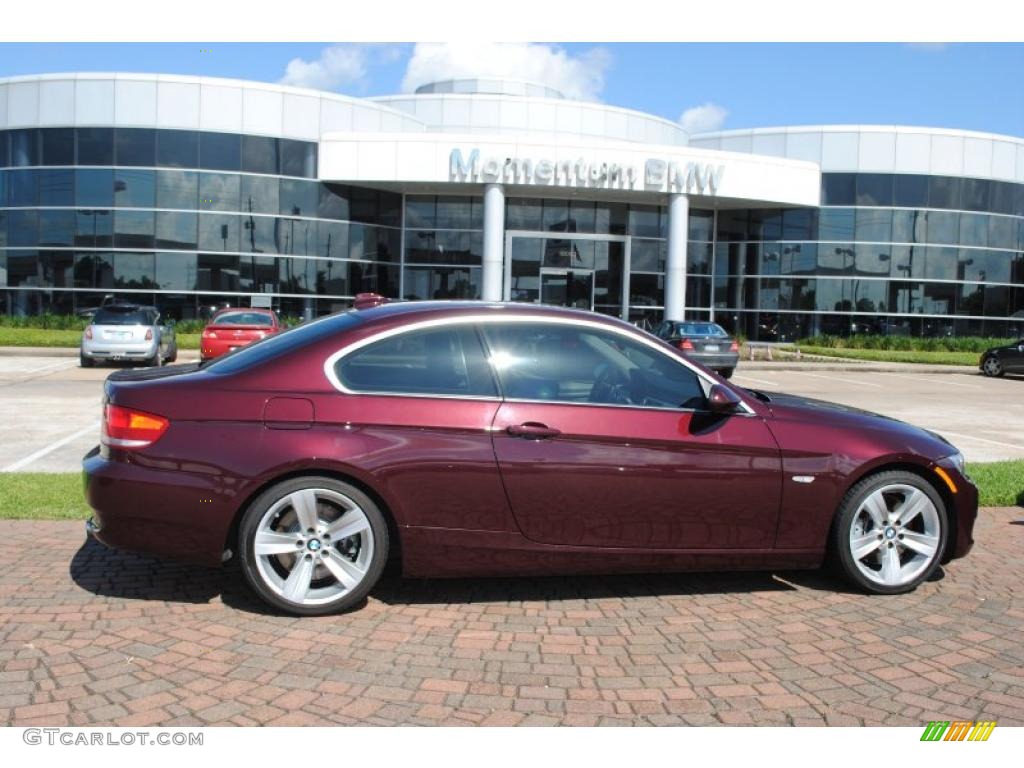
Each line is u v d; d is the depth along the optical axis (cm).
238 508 433
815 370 2530
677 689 375
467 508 446
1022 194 3409
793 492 476
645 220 3198
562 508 452
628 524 460
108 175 2764
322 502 445
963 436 1216
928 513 500
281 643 413
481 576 459
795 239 3266
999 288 3384
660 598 493
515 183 2858
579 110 3569
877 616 469
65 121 2767
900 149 3244
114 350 1911
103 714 341
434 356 459
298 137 2897
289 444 432
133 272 2783
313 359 450
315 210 2930
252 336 1758
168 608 455
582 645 421
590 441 454
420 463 439
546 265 3138
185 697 356
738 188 3003
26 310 2834
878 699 369
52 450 930
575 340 474
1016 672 399
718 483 467
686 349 2106
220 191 2812
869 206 3253
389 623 443
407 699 359
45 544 561
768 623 456
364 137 2878
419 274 3127
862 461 484
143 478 429
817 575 540
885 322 3275
